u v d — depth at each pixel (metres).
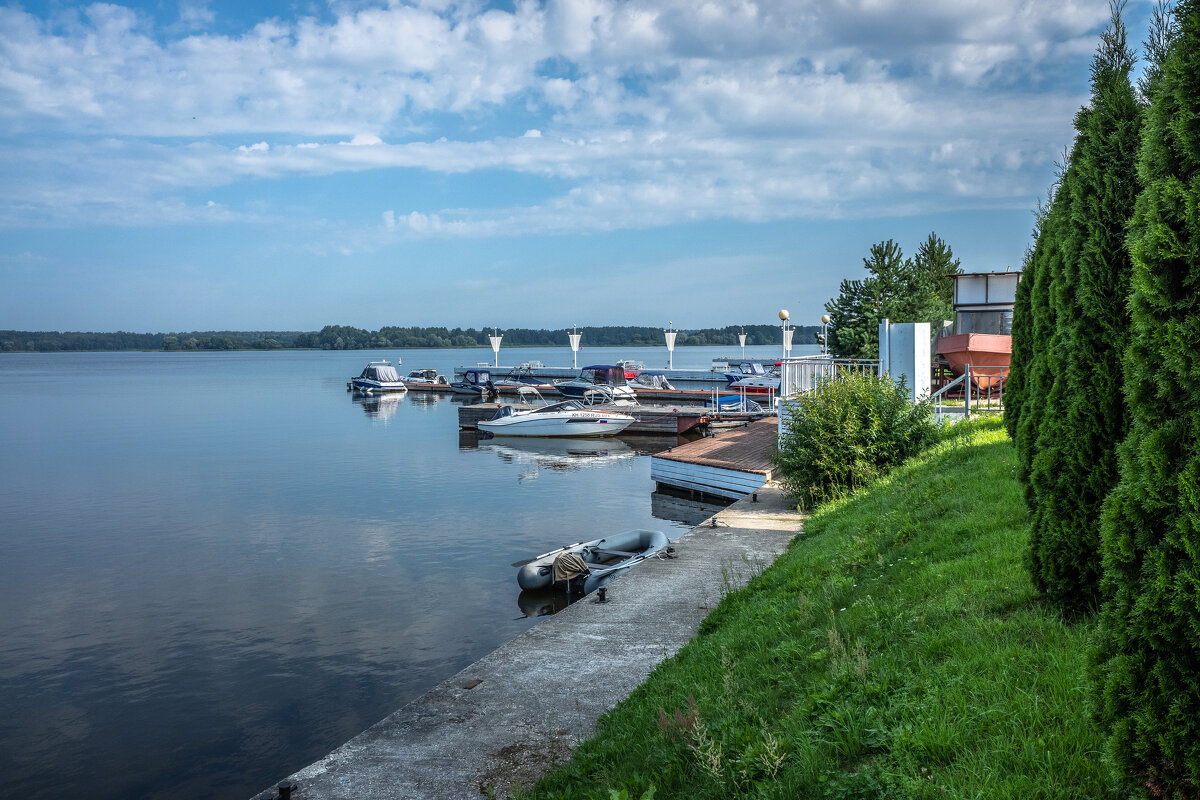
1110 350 5.50
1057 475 5.79
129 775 9.33
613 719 6.55
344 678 11.90
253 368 177.50
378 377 83.38
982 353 19.25
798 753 4.71
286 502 25.67
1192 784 3.11
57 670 12.32
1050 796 3.63
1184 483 3.14
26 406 69.19
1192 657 3.17
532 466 33.62
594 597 10.27
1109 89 5.68
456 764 6.19
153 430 49.06
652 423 44.06
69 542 20.70
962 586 6.63
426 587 16.23
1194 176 3.23
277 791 5.82
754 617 8.20
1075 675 4.55
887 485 13.30
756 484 21.19
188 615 14.77
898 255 30.17
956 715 4.52
